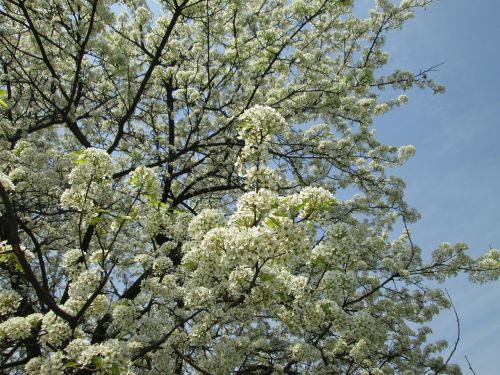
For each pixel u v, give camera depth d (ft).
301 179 39.14
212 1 37.14
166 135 47.39
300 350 21.06
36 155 29.19
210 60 42.86
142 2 36.32
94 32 32.42
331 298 16.08
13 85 40.55
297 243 13.53
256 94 40.65
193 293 16.49
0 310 17.75
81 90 36.91
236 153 38.60
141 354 17.20
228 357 18.97
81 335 17.47
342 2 38.63
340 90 38.75
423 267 33.73
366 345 22.06
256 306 15.49
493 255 32.30
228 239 13.73
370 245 33.81
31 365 15.07
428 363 32.63
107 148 40.09
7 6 34.06
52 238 35.65
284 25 42.01
